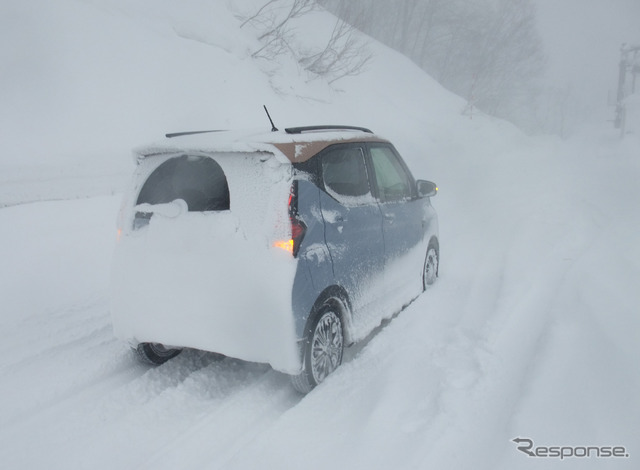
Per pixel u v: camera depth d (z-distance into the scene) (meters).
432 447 2.71
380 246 4.41
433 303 5.16
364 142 4.61
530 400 3.08
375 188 4.54
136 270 3.62
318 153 3.77
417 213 5.34
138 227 3.74
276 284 3.25
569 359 3.51
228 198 3.52
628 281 4.93
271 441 2.92
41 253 6.06
